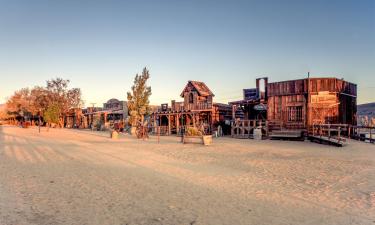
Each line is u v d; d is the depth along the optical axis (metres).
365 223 5.53
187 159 14.41
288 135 27.36
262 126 30.38
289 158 14.66
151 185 8.60
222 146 21.27
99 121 57.06
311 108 27.64
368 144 21.84
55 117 50.62
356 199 7.19
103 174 10.21
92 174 10.18
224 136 34.69
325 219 5.74
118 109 59.75
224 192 7.84
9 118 106.88
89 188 8.11
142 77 33.38
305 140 26.97
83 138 30.03
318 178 9.74
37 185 8.38
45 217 5.71
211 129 37.47
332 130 25.08
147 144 23.00
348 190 8.10
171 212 6.12
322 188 8.34
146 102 33.34
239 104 34.34
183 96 40.50
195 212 6.14
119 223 5.43
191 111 37.69
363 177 9.90
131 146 21.22
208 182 9.09
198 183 8.94
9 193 7.44
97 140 27.36
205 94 38.47
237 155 15.98
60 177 9.55
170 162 13.38
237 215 5.96
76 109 74.06
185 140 23.94
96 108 67.56
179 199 7.11
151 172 10.76
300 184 8.84
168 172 10.78
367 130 41.06
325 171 11.02
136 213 6.03
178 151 17.95
